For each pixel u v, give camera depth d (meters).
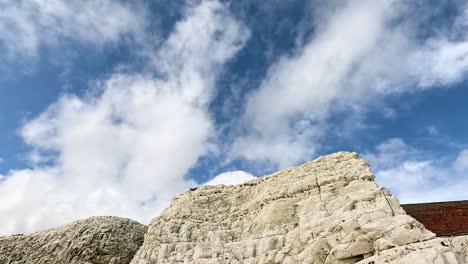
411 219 14.80
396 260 13.44
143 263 21.25
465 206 18.75
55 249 35.00
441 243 13.34
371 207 16.69
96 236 33.94
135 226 37.59
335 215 17.58
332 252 15.76
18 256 36.16
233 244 20.52
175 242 22.03
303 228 18.34
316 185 20.70
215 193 25.97
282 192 21.64
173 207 25.56
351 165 21.08
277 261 18.17
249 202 23.53
